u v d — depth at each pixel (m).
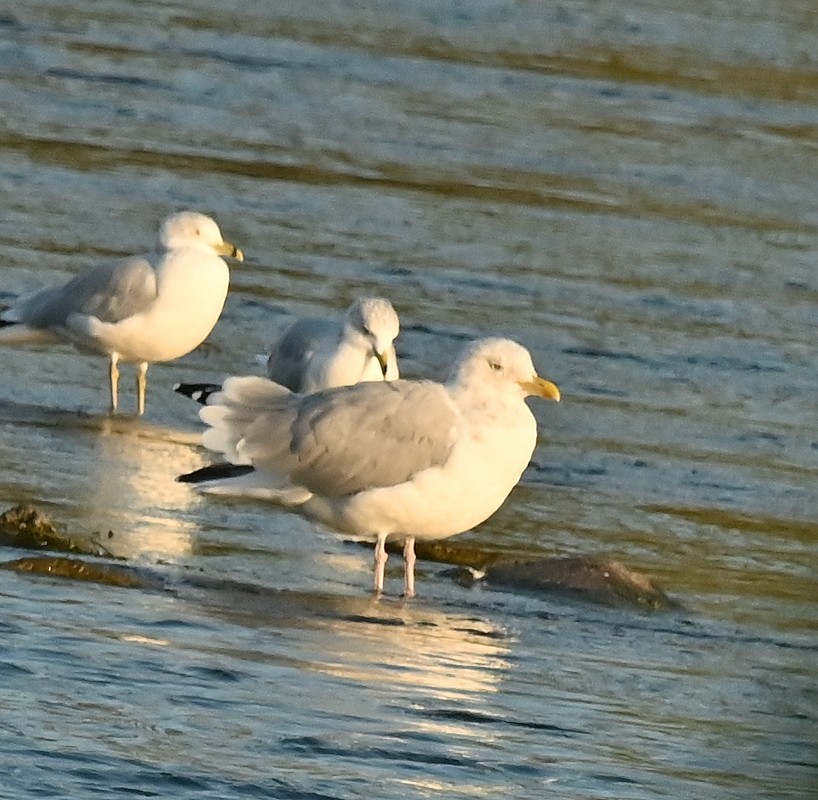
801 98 33.34
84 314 17.17
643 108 31.53
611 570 13.40
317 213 23.97
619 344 20.39
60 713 9.66
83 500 14.03
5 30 31.22
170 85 29.39
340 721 10.08
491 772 9.66
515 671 11.44
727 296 22.72
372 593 12.88
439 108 30.05
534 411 17.88
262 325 19.66
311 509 13.07
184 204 23.62
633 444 17.22
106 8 33.66
